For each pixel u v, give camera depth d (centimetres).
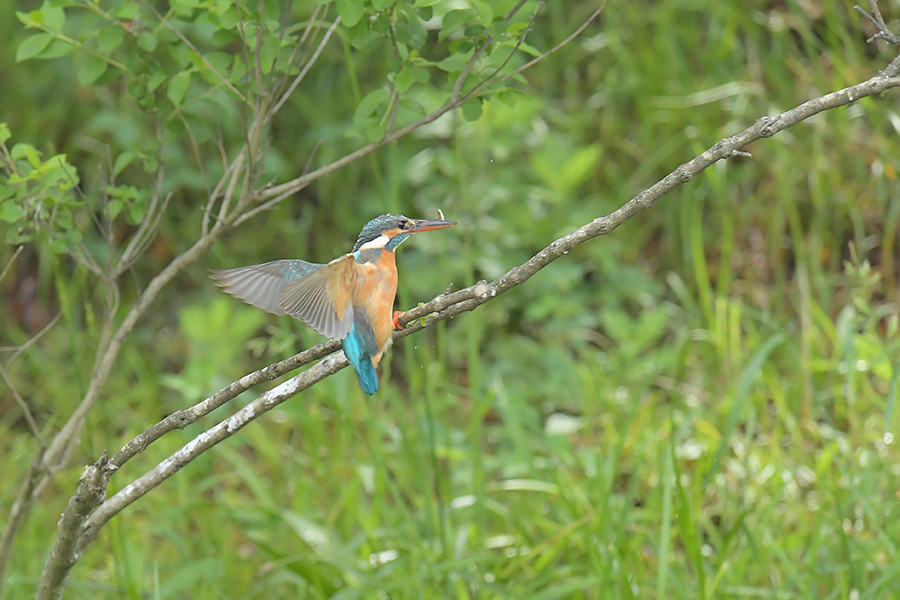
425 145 1428
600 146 1421
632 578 830
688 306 1240
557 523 986
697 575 801
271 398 553
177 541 960
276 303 575
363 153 688
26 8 1520
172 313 1388
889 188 1290
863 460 1014
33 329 1375
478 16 646
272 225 1423
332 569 925
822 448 1048
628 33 1462
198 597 946
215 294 1376
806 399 1056
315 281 551
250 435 1152
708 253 1348
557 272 1258
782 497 968
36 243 1411
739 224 1343
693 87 1401
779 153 1312
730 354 1169
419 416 983
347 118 1446
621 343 1202
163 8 1094
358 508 997
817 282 1248
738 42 1445
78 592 970
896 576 831
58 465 721
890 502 906
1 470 1163
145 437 548
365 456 1096
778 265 1263
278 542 991
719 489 1018
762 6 1438
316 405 1150
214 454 1131
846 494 951
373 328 561
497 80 659
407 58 661
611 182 1392
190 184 1357
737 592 820
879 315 1211
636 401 921
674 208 1358
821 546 912
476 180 1327
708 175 1272
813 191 1299
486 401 1014
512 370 1237
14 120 1450
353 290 561
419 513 1002
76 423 718
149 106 749
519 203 1355
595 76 1460
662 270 1361
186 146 1410
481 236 1309
